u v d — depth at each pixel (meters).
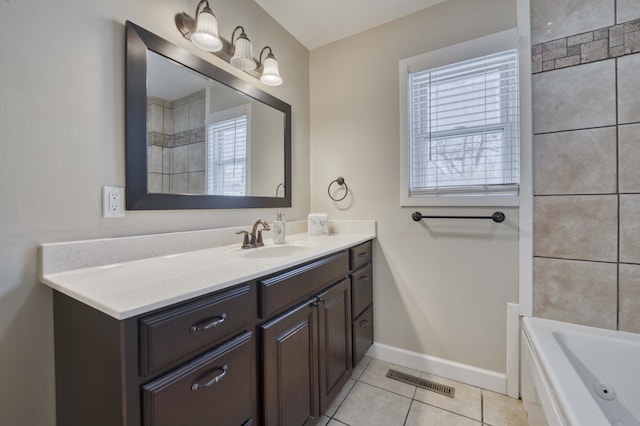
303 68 2.15
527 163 1.49
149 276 0.89
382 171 1.93
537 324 1.41
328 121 2.14
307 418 1.19
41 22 0.89
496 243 1.59
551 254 1.46
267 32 1.80
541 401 1.08
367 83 1.98
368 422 1.37
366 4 1.74
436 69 1.76
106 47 1.04
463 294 1.68
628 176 1.30
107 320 0.67
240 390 0.88
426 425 1.35
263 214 1.78
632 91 1.29
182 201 1.29
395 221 1.88
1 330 0.83
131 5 1.11
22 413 0.87
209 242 1.41
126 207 1.10
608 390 1.20
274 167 1.86
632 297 1.30
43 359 0.90
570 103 1.40
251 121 1.68
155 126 1.19
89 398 0.75
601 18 1.34
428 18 1.77
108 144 1.05
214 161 1.46
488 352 1.62
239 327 0.89
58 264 0.92
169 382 0.68
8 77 0.83
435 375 1.75
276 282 1.03
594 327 1.37
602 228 1.35
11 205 0.85
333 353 1.39
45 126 0.90
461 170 1.70
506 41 1.54
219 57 1.49
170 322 0.69
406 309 1.85
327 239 1.74
